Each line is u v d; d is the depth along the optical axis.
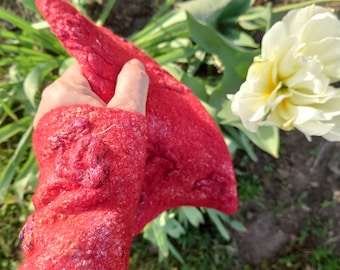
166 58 0.41
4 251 0.50
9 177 0.43
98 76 0.24
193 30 0.31
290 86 0.23
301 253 0.52
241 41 0.37
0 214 0.50
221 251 0.52
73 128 0.20
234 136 0.44
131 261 0.51
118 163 0.19
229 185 0.28
